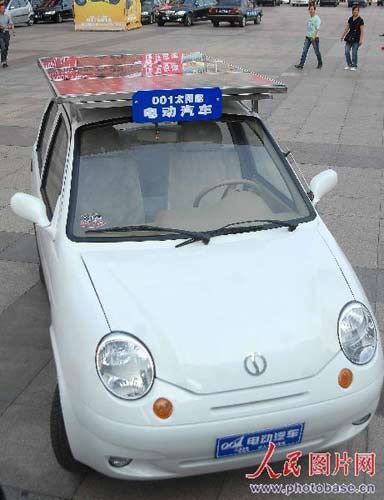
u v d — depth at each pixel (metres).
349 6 48.53
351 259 6.02
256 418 2.79
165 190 3.80
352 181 8.10
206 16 32.53
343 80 15.55
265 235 3.62
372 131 10.55
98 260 3.33
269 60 19.20
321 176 4.23
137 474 2.88
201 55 5.37
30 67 18.08
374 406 3.11
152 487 3.36
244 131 4.12
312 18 16.94
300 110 12.16
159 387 2.78
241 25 30.83
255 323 3.00
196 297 3.11
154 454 2.78
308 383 2.88
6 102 13.31
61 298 3.22
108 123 3.93
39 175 4.76
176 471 2.87
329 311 3.14
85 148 3.85
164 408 2.75
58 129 4.45
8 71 17.45
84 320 3.00
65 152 4.05
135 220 3.64
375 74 16.47
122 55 5.38
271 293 3.17
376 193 7.70
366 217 7.00
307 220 3.79
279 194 3.92
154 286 3.16
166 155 3.91
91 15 29.23
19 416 3.89
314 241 3.61
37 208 3.80
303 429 2.89
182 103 3.69
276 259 3.41
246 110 4.24
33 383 4.21
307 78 15.86
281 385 2.86
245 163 4.01
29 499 3.27
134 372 2.81
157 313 3.01
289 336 2.97
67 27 31.41
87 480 3.40
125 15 29.05
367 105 12.60
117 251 3.41
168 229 3.55
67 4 34.50
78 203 3.64
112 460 2.87
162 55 5.40
